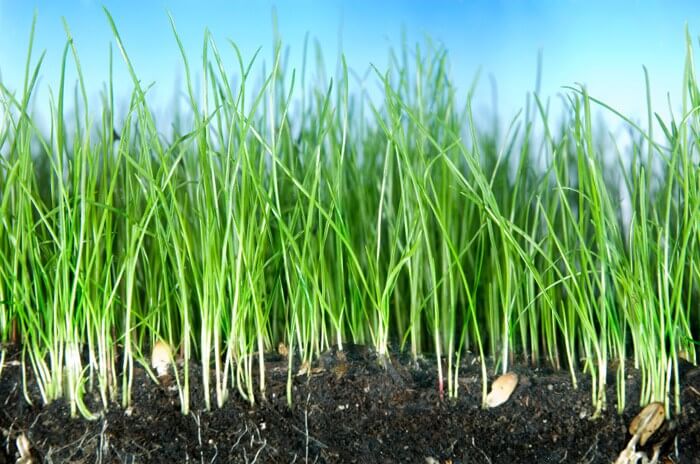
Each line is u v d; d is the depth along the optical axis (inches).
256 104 7.9
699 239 8.4
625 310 8.4
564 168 8.8
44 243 8.5
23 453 8.2
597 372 8.5
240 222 8.0
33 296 8.6
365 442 8.3
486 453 8.2
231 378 8.4
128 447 8.2
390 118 8.7
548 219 8.4
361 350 8.7
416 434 8.3
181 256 8.6
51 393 8.3
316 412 8.3
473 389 8.4
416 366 8.6
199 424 8.3
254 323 8.8
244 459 8.2
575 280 8.2
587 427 8.3
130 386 8.2
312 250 8.7
